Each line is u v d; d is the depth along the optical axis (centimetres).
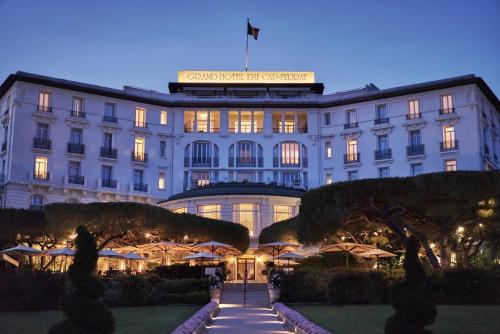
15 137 5766
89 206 3812
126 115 6394
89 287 1324
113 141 6266
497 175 2917
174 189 6456
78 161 6044
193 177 6506
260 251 4250
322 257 4147
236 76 7062
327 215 3188
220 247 4041
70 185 5906
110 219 3812
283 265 4447
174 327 2064
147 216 3909
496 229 3147
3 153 5938
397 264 3756
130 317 2477
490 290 2912
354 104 6512
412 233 3209
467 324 1992
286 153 6600
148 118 6512
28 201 5738
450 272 2939
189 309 2955
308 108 6681
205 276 3972
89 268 1343
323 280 3312
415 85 6184
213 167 6512
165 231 4109
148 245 4006
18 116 5819
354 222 3662
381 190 3080
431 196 3045
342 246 3481
